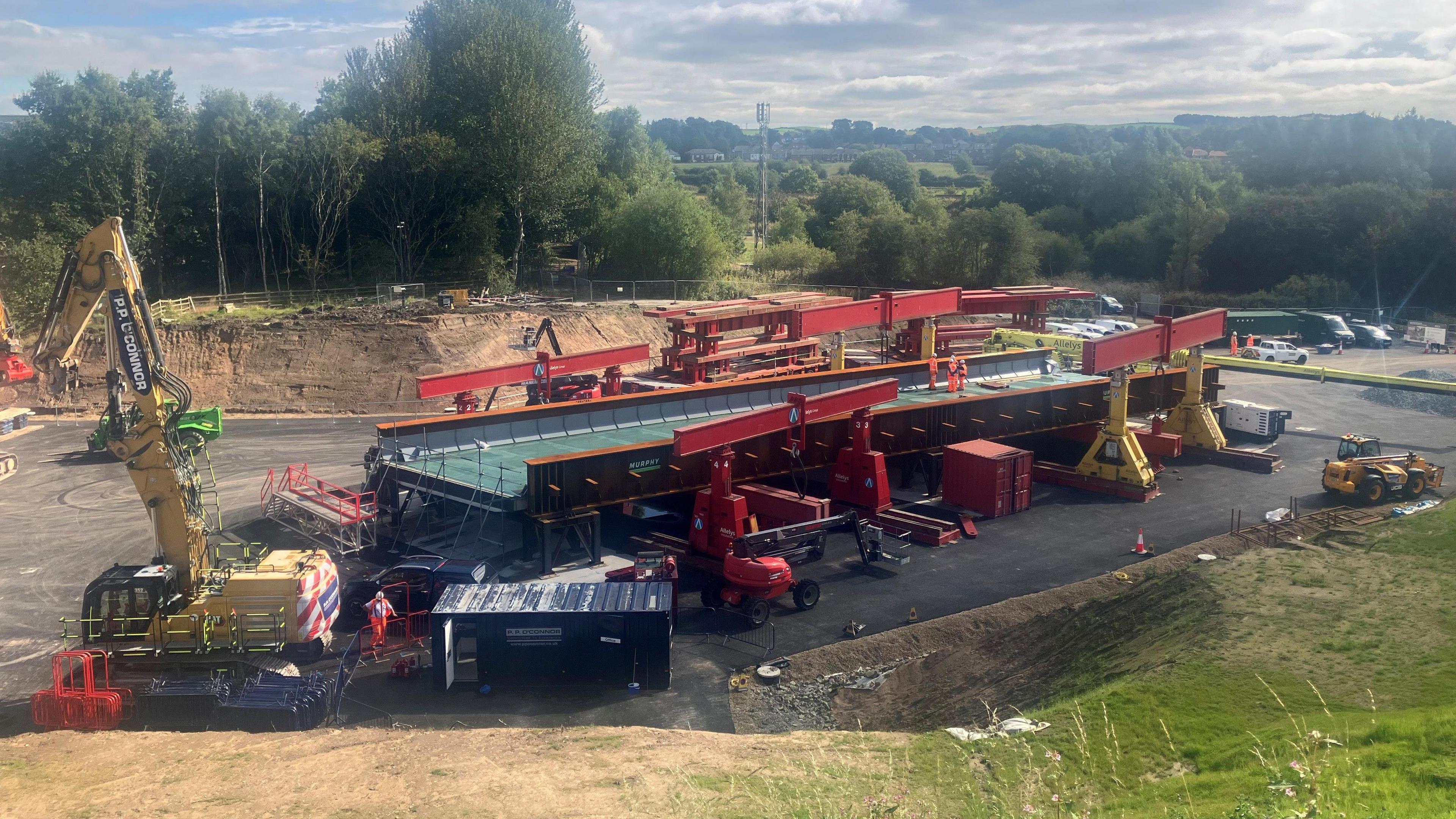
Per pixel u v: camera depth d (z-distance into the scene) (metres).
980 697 24.88
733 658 28.17
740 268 114.50
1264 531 37.38
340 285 83.31
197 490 26.53
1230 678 22.34
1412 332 89.62
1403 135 163.62
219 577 26.70
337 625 30.25
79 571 34.22
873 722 24.61
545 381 48.06
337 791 18.00
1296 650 23.77
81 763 19.61
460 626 26.78
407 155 83.88
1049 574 34.50
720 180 151.00
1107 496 44.38
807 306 53.50
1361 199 110.62
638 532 39.16
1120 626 27.97
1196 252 115.75
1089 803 16.36
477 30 93.94
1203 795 16.05
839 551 37.31
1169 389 52.88
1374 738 16.91
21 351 57.06
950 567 35.38
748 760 19.80
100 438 49.19
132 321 25.00
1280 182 154.12
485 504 34.16
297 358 62.41
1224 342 89.50
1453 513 34.56
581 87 98.12
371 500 39.22
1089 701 21.98
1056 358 61.28
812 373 53.03
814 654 28.31
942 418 44.72
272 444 51.91
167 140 77.94
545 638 26.05
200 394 59.91
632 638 26.05
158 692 23.53
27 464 47.97
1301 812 12.16
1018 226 108.00
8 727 23.47
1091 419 50.50
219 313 68.75
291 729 23.14
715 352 51.53
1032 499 44.12
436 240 87.94
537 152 88.81
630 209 99.19
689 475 37.75
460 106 90.44
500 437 41.38
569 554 36.09
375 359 63.03
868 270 110.88
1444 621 24.92
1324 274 109.94
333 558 35.25
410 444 39.06
